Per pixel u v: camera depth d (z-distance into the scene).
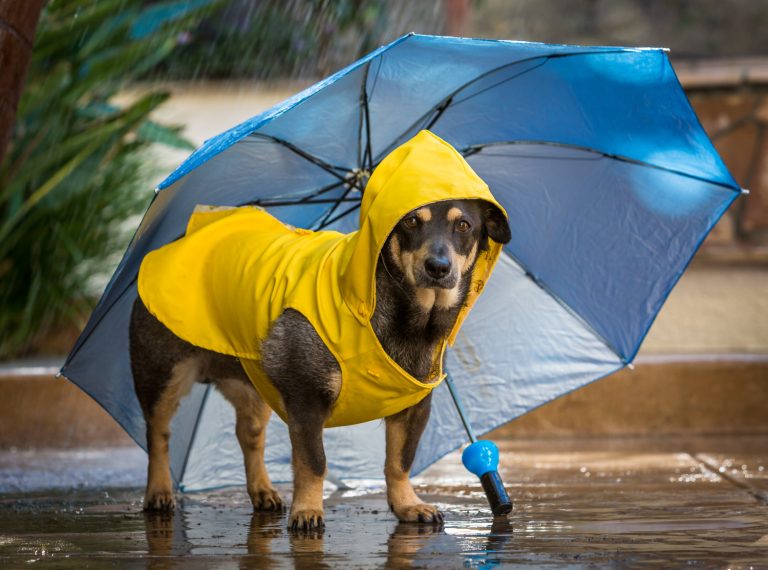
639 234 4.48
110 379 4.56
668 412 6.79
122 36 7.48
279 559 3.22
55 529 3.84
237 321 3.91
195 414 4.73
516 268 4.71
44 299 7.71
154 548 3.45
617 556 3.20
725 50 10.50
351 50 9.80
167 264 4.09
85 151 7.32
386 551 3.31
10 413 6.44
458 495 4.60
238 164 4.30
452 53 3.86
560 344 4.77
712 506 4.11
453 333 3.86
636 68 3.93
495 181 4.62
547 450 6.09
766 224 8.61
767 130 8.62
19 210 7.22
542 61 3.99
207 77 9.52
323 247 3.81
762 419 6.81
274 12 9.61
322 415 3.72
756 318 8.53
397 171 3.57
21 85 4.37
